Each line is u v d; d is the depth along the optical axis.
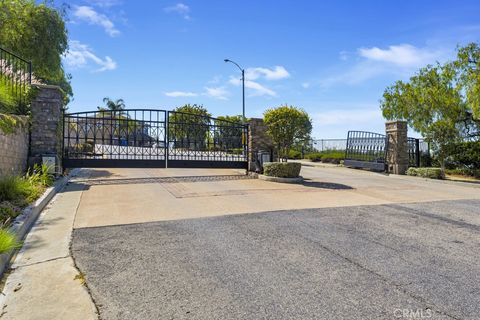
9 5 14.86
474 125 16.91
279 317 2.81
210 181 11.22
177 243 4.63
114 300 3.04
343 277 3.63
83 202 7.27
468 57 15.57
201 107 30.22
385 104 19.47
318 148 27.06
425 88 16.66
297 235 5.12
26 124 8.67
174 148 12.90
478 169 16.03
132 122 12.00
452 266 4.02
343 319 2.80
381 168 17.20
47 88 10.18
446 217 6.73
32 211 5.69
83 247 4.39
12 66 9.98
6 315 2.77
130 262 3.92
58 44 16.25
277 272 3.72
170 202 7.48
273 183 11.14
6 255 3.81
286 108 20.50
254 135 13.41
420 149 18.56
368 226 5.80
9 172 8.12
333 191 9.85
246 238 4.92
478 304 3.09
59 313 2.81
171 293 3.19
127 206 6.96
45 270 3.66
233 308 2.94
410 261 4.15
